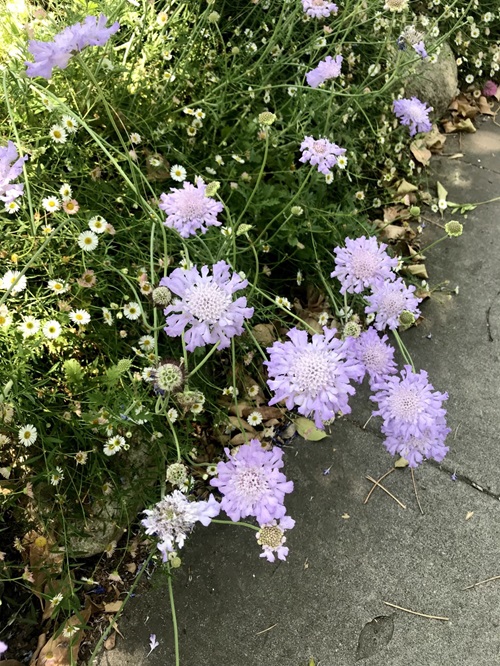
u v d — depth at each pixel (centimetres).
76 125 52
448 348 68
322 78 60
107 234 54
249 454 37
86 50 56
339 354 38
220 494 56
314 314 67
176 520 36
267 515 36
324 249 64
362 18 80
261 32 78
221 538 54
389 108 81
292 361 37
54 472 45
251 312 39
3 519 48
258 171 64
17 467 49
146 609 50
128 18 65
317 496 57
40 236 51
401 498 57
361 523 55
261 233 60
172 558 42
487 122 98
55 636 44
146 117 63
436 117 95
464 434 61
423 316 70
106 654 48
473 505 57
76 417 48
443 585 52
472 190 85
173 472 39
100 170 57
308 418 61
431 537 55
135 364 53
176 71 66
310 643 49
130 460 52
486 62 101
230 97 70
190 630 50
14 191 45
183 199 45
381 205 80
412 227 80
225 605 51
